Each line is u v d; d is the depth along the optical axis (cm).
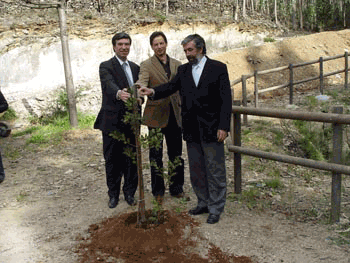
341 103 886
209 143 336
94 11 1266
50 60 1102
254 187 441
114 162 395
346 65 1094
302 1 2086
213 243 314
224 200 353
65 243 331
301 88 1164
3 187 500
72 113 814
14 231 364
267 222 351
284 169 507
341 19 2095
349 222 345
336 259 283
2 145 721
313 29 2078
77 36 1159
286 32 1919
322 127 594
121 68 382
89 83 1073
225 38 1605
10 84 1033
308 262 281
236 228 339
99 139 727
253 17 1839
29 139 737
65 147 684
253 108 380
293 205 389
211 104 330
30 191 480
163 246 307
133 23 1302
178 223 341
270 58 1327
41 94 986
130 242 312
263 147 592
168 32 1400
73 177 528
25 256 313
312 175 484
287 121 701
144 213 334
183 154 594
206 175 360
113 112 378
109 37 1231
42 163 603
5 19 1048
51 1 802
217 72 325
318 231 329
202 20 1505
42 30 1091
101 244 318
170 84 351
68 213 402
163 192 412
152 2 1438
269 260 286
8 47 1027
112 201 405
